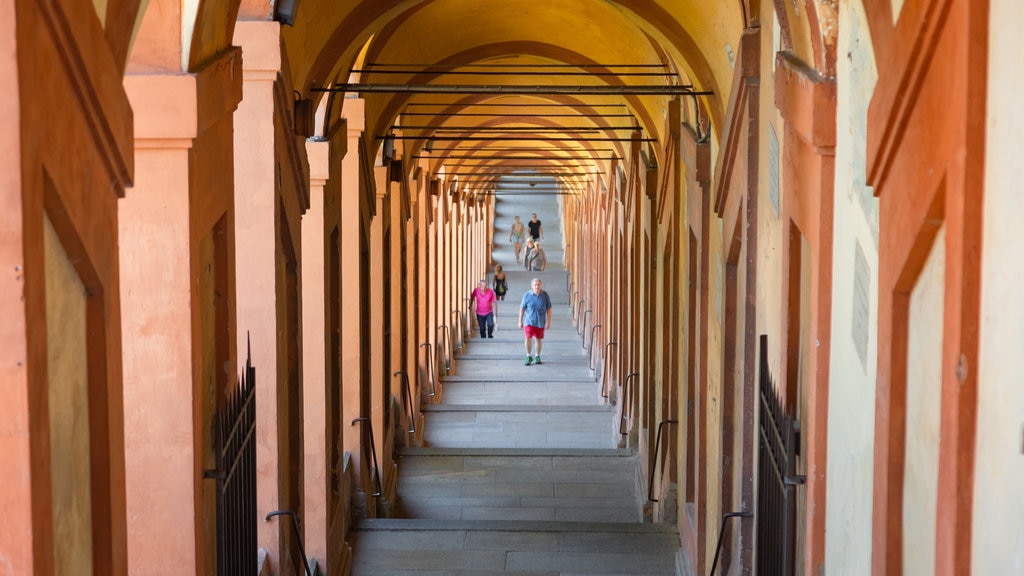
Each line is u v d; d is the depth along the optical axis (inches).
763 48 244.2
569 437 682.8
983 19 106.9
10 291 104.7
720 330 310.8
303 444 313.9
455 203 1043.9
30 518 107.2
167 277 187.8
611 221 771.4
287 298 300.7
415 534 415.5
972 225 108.6
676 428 437.7
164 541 191.3
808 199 188.7
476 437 682.8
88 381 133.0
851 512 166.7
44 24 109.7
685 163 387.2
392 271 581.3
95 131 125.3
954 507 112.7
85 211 123.4
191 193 186.9
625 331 648.4
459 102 656.4
